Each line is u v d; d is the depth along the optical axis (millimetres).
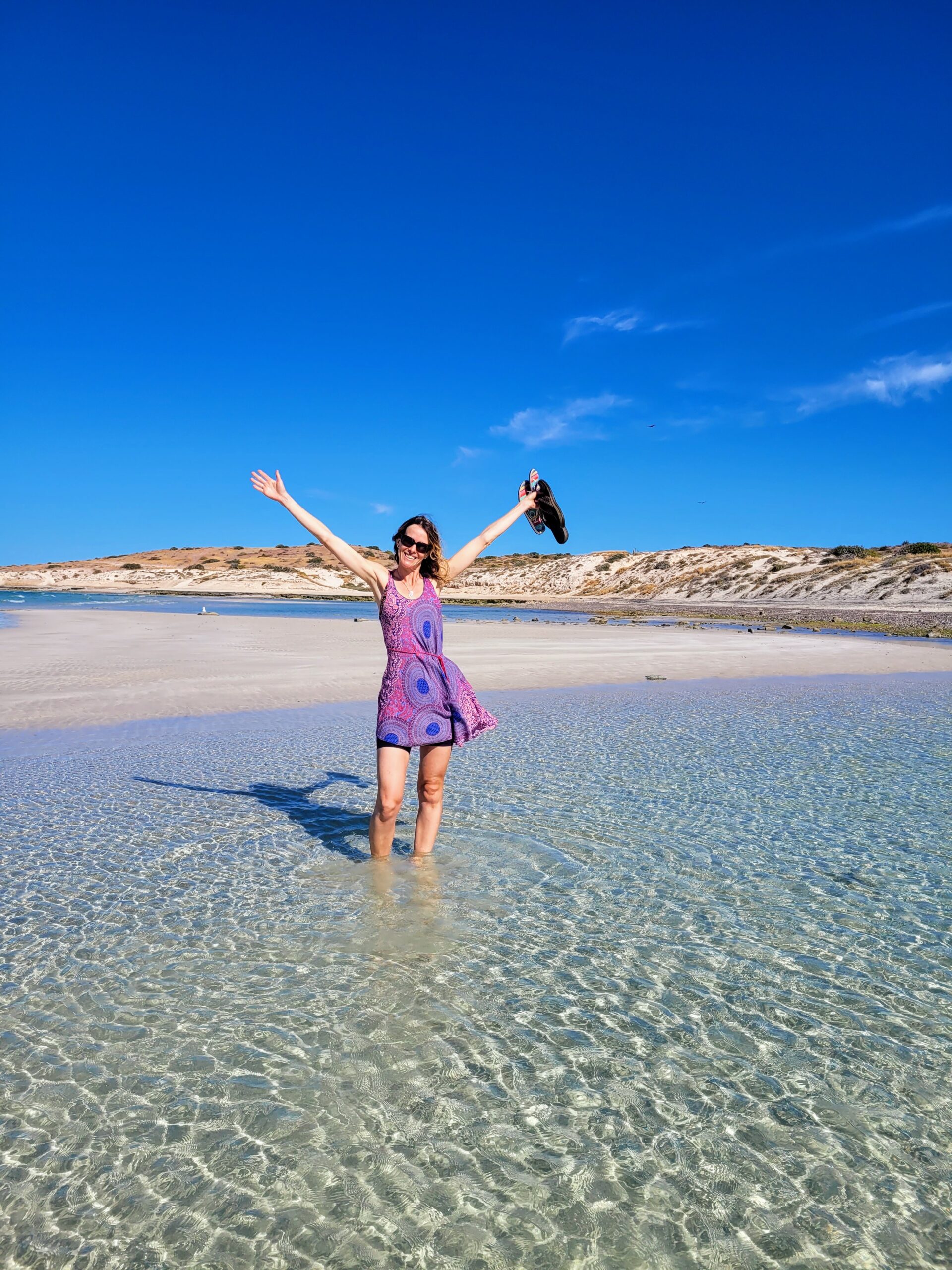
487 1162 2670
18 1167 2617
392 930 4523
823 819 6656
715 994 3828
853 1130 2855
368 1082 3090
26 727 11148
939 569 58625
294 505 5117
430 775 5438
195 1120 2865
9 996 3760
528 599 104312
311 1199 2500
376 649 23516
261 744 10016
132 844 6059
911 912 4824
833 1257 2295
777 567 81188
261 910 4797
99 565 160500
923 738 10273
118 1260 2258
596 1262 2266
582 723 11492
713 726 11227
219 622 40688
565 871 5461
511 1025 3523
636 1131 2838
